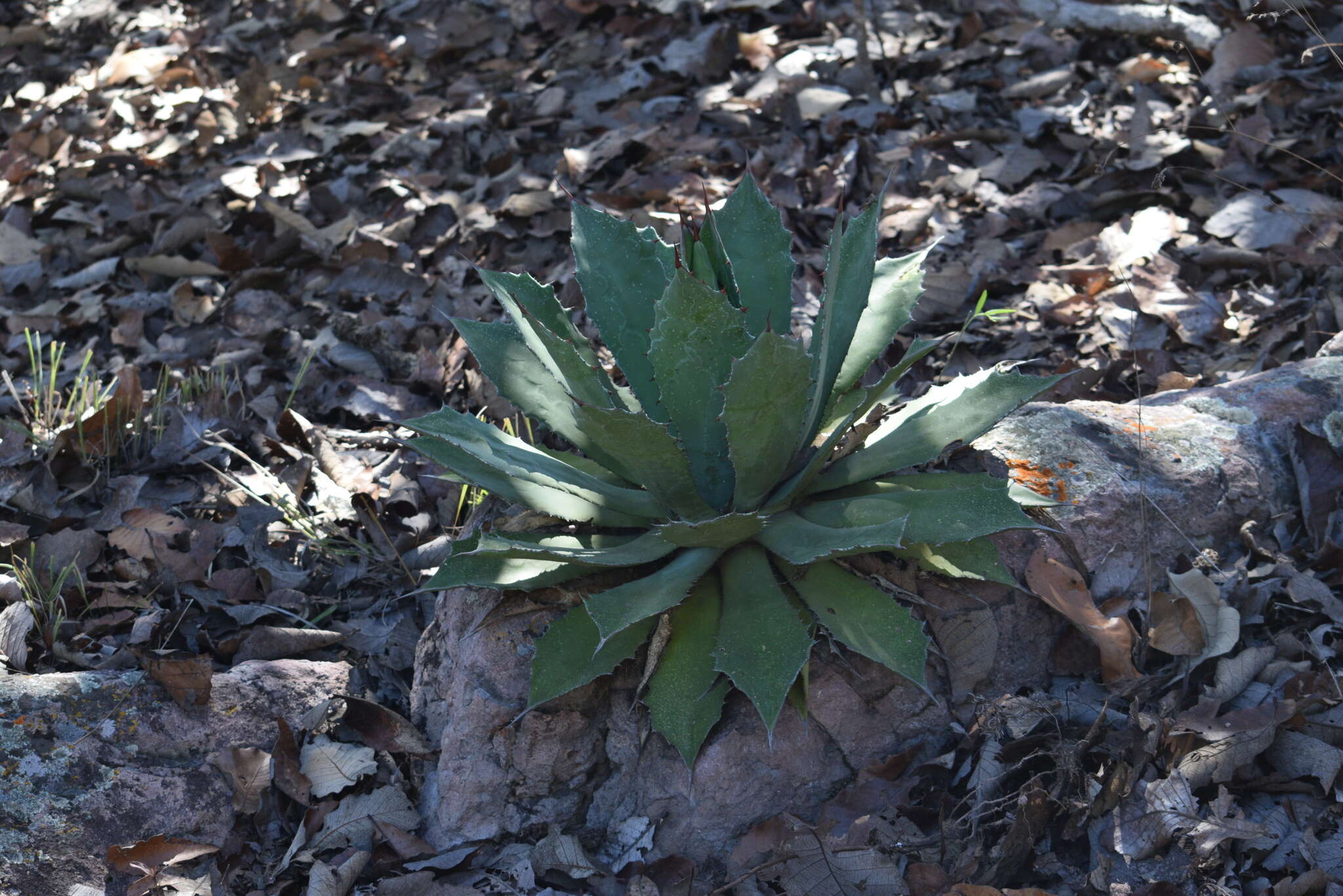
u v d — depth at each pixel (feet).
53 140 15.47
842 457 10.23
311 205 13.65
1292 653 10.25
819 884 9.77
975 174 12.92
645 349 10.19
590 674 9.83
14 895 9.80
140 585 11.02
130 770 10.13
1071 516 10.37
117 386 11.78
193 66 16.89
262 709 10.37
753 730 9.95
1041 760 10.02
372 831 10.08
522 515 10.40
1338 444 10.75
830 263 9.70
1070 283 12.16
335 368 12.34
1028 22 14.46
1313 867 9.64
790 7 15.48
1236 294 11.91
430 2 17.49
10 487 11.48
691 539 9.78
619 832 10.02
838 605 9.91
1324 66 13.20
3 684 10.23
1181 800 9.78
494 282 10.27
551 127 14.25
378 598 11.05
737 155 13.33
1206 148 12.75
